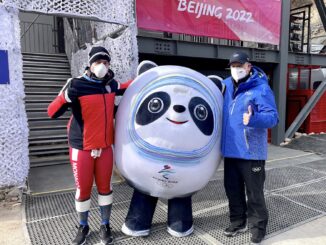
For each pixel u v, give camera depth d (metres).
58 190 4.69
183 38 8.85
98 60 2.79
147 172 2.90
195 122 2.88
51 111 2.93
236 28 7.55
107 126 2.95
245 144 2.98
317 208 4.14
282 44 8.66
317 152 7.90
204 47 7.43
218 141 3.12
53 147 6.64
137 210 3.25
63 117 7.60
